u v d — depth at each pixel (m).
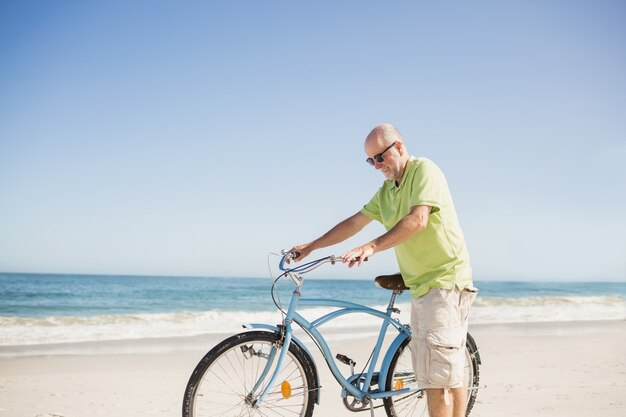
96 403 4.54
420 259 2.90
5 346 8.19
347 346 7.55
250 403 3.00
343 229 3.32
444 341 2.81
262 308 22.19
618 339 8.98
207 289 31.98
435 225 2.83
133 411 4.29
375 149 2.97
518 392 4.86
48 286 32.59
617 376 5.69
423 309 2.87
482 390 4.94
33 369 6.11
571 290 44.66
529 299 21.89
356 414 4.11
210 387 4.52
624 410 4.20
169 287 34.06
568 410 4.20
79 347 8.09
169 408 4.40
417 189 2.81
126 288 32.53
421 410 3.72
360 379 3.23
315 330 3.09
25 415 4.12
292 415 3.93
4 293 26.41
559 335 9.70
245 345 2.95
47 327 11.23
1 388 5.11
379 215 3.29
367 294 36.78
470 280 2.93
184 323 12.56
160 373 5.93
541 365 6.36
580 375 5.73
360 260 2.66
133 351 7.67
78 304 22.94
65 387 5.18
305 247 3.25
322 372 5.88
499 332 10.20
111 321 12.71
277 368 2.95
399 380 3.27
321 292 38.06
